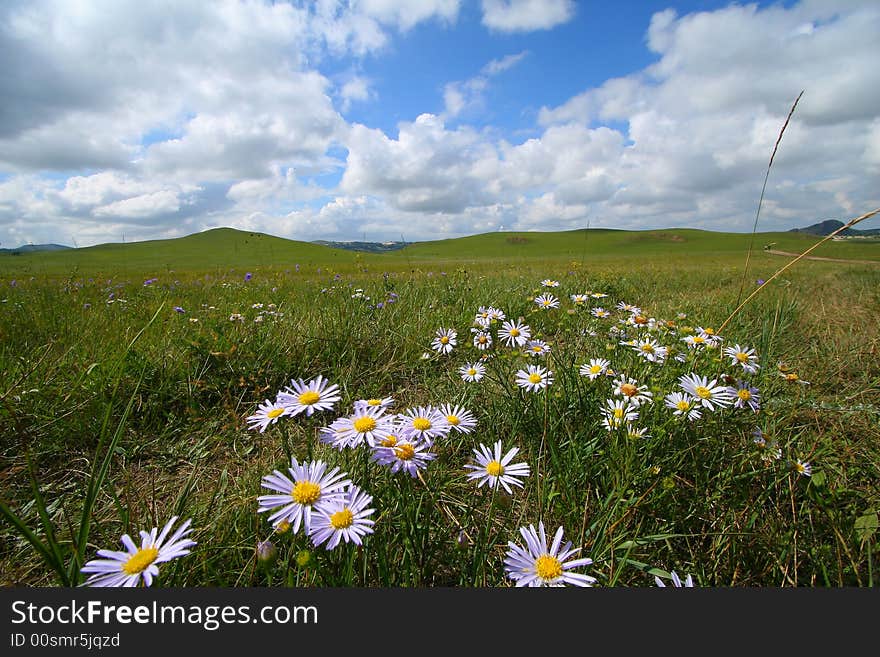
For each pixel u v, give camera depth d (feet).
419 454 4.89
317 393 5.32
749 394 6.88
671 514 5.64
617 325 11.34
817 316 16.46
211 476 7.22
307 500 4.00
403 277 33.32
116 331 13.05
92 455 7.66
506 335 10.90
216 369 10.41
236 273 46.57
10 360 9.77
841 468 6.64
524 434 7.83
